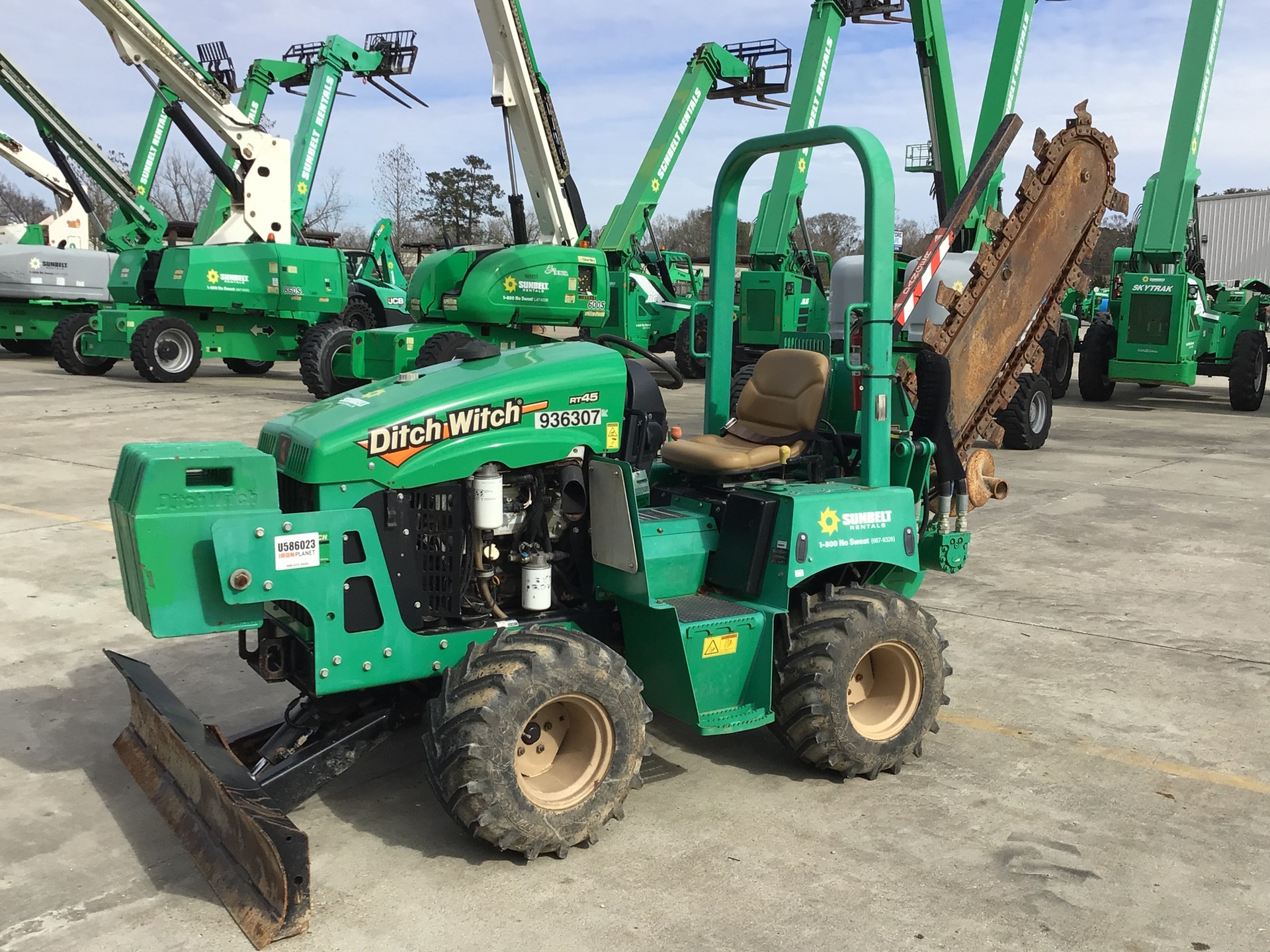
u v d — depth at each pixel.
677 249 47.47
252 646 5.22
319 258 17.20
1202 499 8.90
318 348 15.05
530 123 14.67
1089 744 4.19
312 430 3.31
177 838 3.32
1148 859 3.30
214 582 3.08
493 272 13.62
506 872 3.19
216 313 16.97
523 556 3.64
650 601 3.52
